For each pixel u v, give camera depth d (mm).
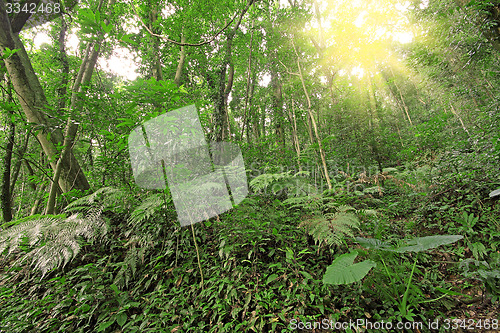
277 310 1998
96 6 5020
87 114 3201
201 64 8086
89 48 4609
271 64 8102
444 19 4930
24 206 8156
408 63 6043
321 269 2355
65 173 3762
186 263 2455
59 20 5918
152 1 6031
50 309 2086
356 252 1962
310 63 7316
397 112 16547
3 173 4867
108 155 3365
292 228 2768
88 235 2490
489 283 1914
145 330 1848
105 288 2203
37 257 2262
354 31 6887
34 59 6418
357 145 7328
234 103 11656
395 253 2320
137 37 6254
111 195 2920
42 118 3646
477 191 3299
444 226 3227
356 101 8148
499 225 2758
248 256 2334
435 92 8172
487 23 3389
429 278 2391
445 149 5129
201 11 6500
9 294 2375
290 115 7875
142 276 2424
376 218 2955
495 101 4176
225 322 1965
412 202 4047
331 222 2268
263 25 6840
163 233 2711
